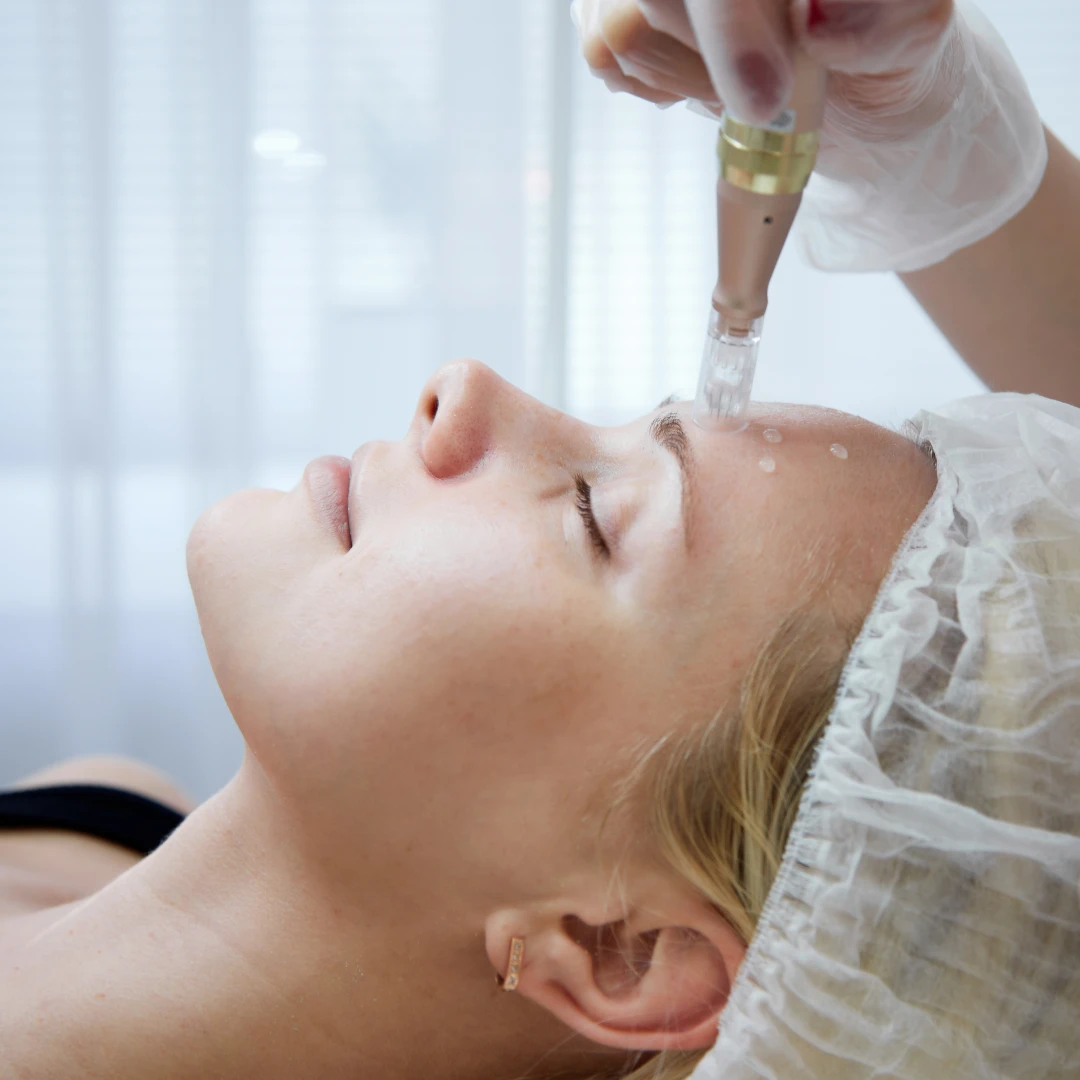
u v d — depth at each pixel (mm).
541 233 1871
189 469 1921
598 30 701
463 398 802
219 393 1895
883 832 654
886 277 1871
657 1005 737
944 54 790
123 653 1980
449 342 1899
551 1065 815
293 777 717
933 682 689
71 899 1107
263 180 1868
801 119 581
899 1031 666
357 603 720
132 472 1938
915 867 659
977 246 1057
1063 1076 700
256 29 1837
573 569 724
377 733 698
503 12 1829
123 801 1283
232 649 763
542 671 698
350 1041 780
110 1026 772
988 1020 678
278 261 1887
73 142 1834
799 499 749
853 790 648
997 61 880
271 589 763
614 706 706
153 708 2008
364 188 1871
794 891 659
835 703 686
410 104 1853
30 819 1215
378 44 1841
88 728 1963
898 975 665
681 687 712
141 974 784
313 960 762
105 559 1927
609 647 708
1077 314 1059
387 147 1863
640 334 1906
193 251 1863
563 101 1833
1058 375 1102
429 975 764
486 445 793
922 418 867
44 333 1901
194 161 1846
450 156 1857
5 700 1998
